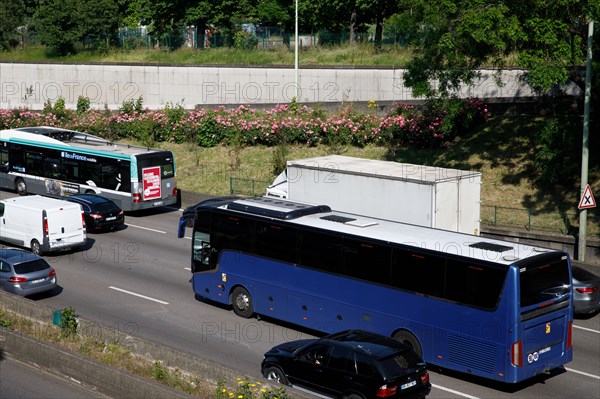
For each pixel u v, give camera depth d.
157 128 48.81
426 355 19.38
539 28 28.28
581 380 19.08
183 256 30.77
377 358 15.97
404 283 19.75
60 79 59.66
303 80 52.91
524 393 18.28
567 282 18.77
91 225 33.94
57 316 21.12
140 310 24.19
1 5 69.88
